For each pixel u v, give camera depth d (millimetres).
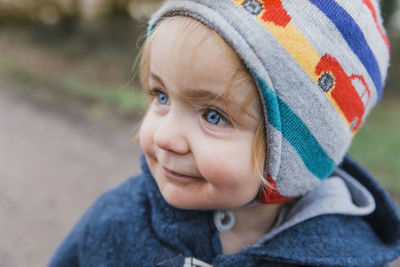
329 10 600
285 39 576
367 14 650
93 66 6977
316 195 806
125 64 6930
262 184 664
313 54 592
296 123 621
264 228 811
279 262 746
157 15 649
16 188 2963
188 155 623
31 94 5605
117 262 823
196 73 563
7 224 2504
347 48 619
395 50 7422
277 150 620
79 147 3768
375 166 3232
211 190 632
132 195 902
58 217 2621
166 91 633
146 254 788
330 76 616
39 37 8688
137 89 5270
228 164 596
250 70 562
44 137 4008
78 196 2895
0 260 2172
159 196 794
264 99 584
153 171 718
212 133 598
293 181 680
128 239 820
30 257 2223
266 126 607
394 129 4652
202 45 558
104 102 5004
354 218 824
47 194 2896
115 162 3459
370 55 661
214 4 581
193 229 761
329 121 646
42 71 6766
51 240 2385
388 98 6590
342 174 917
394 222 830
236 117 585
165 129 617
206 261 766
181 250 767
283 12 580
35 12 9430
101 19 9023
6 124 4375
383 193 863
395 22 6613
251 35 562
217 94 567
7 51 8055
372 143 3857
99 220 894
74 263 1011
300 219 762
